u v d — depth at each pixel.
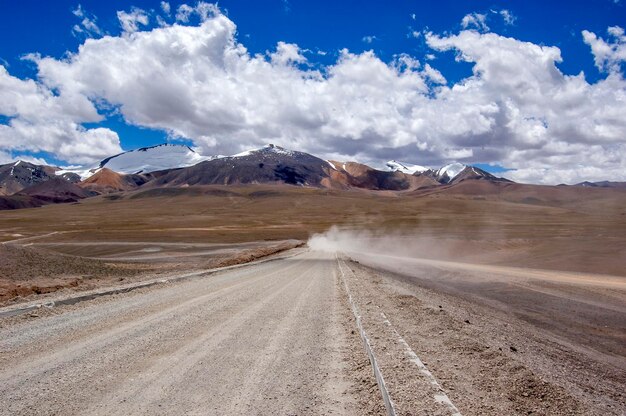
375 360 6.89
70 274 24.25
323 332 9.95
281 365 7.33
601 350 14.12
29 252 26.55
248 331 9.94
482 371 7.39
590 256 52.25
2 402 5.59
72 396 5.81
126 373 6.79
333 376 6.77
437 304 17.61
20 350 8.09
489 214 190.88
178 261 43.53
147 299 15.05
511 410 5.80
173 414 5.29
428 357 7.97
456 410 5.35
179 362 7.41
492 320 16.64
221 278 23.62
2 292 16.47
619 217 172.62
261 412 5.39
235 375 6.77
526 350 10.98
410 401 5.61
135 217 180.62
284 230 116.44
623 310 21.95
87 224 137.12
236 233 103.31
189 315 11.90
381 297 16.67
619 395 8.29
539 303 23.52
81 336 9.25
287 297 15.93
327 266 34.09
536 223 136.12
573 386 7.98
